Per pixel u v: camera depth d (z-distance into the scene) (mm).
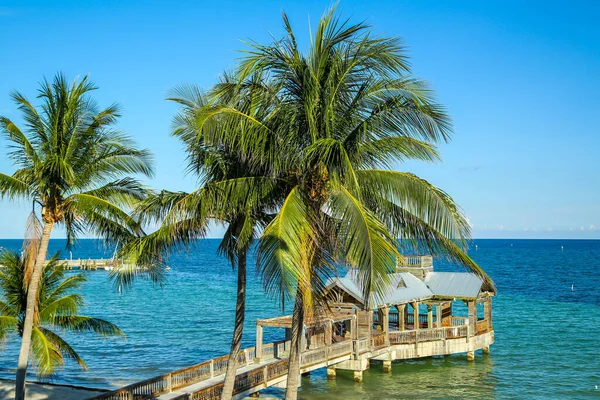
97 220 18328
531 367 36719
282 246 11305
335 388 31469
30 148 17172
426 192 12758
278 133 13812
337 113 14000
